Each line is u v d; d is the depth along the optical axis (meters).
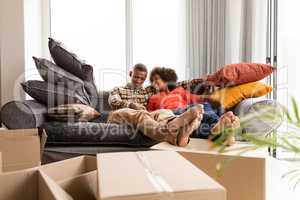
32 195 0.84
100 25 3.34
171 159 0.85
